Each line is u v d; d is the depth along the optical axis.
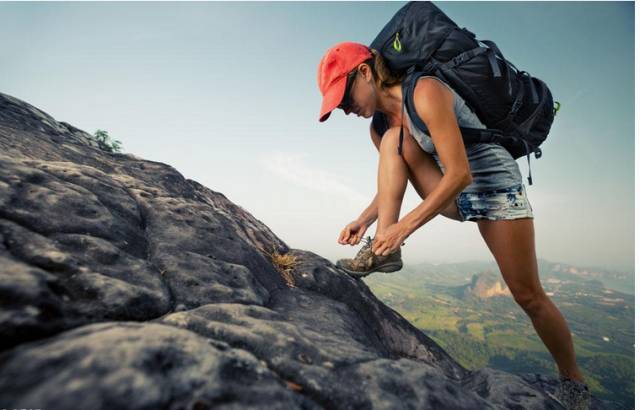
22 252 1.19
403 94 1.99
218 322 1.15
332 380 1.02
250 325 1.20
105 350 0.78
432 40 2.04
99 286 1.18
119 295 1.18
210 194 3.74
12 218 1.36
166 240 1.89
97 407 0.65
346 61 2.14
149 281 1.41
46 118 3.37
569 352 2.26
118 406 0.67
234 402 0.79
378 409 0.95
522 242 2.21
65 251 1.31
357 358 1.17
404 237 1.93
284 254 3.01
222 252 2.05
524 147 2.26
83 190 1.82
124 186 2.31
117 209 1.91
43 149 2.54
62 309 1.01
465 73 1.98
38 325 0.90
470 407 1.11
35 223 1.40
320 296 2.37
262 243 2.88
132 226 1.85
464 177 1.83
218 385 0.81
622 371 156.50
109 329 0.90
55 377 0.69
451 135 1.84
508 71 2.03
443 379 1.19
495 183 2.21
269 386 0.87
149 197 2.32
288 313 1.81
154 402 0.71
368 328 2.32
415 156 2.46
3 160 1.70
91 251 1.39
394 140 2.46
